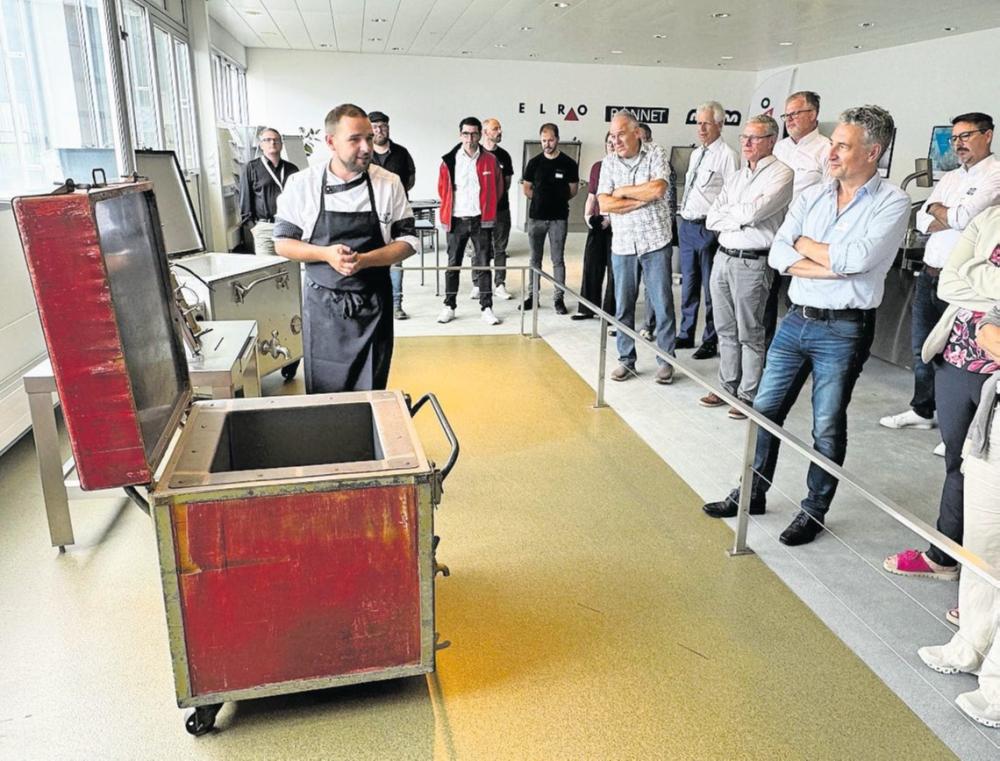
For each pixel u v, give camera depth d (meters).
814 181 3.56
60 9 4.52
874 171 2.28
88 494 2.38
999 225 1.93
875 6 7.33
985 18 7.93
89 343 1.39
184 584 1.54
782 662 1.97
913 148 9.91
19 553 2.41
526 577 2.35
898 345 4.76
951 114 9.28
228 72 10.30
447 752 1.65
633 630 2.09
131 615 2.11
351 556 1.62
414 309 6.35
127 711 1.75
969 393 2.15
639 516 2.78
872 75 10.55
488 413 3.86
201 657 1.60
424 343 5.23
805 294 2.47
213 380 2.33
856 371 2.45
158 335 1.80
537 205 5.98
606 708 1.79
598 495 2.94
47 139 4.27
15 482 2.92
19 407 3.26
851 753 1.66
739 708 1.80
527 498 2.90
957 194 3.46
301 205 2.56
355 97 12.02
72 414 1.42
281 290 4.03
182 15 7.39
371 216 2.59
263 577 1.58
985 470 1.85
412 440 1.76
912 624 2.15
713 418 3.85
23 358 3.34
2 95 3.70
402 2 7.62
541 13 8.03
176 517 1.49
